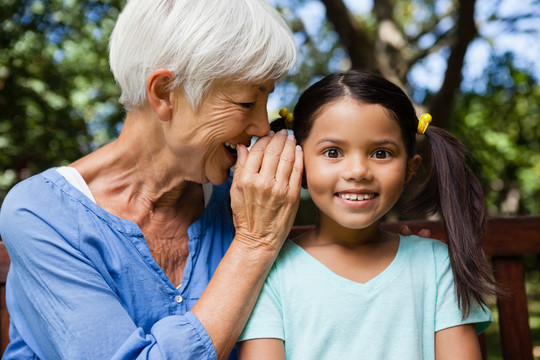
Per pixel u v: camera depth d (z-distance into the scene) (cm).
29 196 134
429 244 153
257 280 133
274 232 134
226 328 127
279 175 134
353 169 133
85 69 618
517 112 856
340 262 146
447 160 156
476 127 835
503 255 181
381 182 136
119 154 143
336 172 136
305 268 144
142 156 142
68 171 141
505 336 179
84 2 518
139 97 136
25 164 552
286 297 141
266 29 131
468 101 754
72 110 596
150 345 122
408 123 142
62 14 509
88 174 143
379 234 157
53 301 127
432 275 147
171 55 128
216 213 157
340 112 135
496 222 181
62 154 570
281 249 150
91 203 137
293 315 140
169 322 125
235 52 127
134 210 144
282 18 141
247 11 130
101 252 135
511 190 1004
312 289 141
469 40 487
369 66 529
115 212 142
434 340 144
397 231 181
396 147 138
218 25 127
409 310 140
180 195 150
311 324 139
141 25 132
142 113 139
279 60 134
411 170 153
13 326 147
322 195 139
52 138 555
